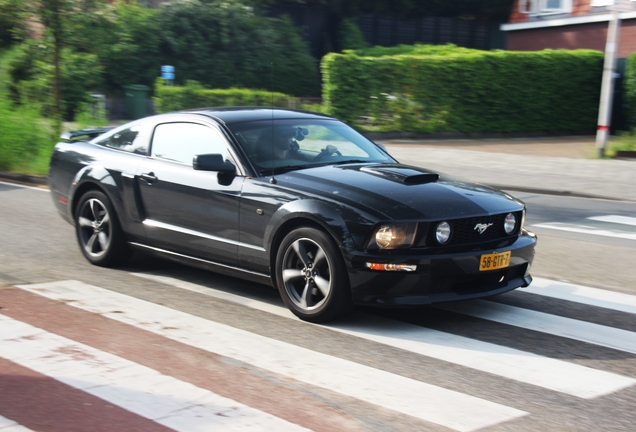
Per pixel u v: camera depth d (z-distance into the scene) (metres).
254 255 5.69
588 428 3.73
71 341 4.78
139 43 29.67
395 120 24.36
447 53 27.48
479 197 5.51
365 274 5.03
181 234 6.21
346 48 33.88
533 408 3.96
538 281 6.82
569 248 8.33
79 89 21.89
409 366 4.57
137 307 5.64
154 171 6.44
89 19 15.38
